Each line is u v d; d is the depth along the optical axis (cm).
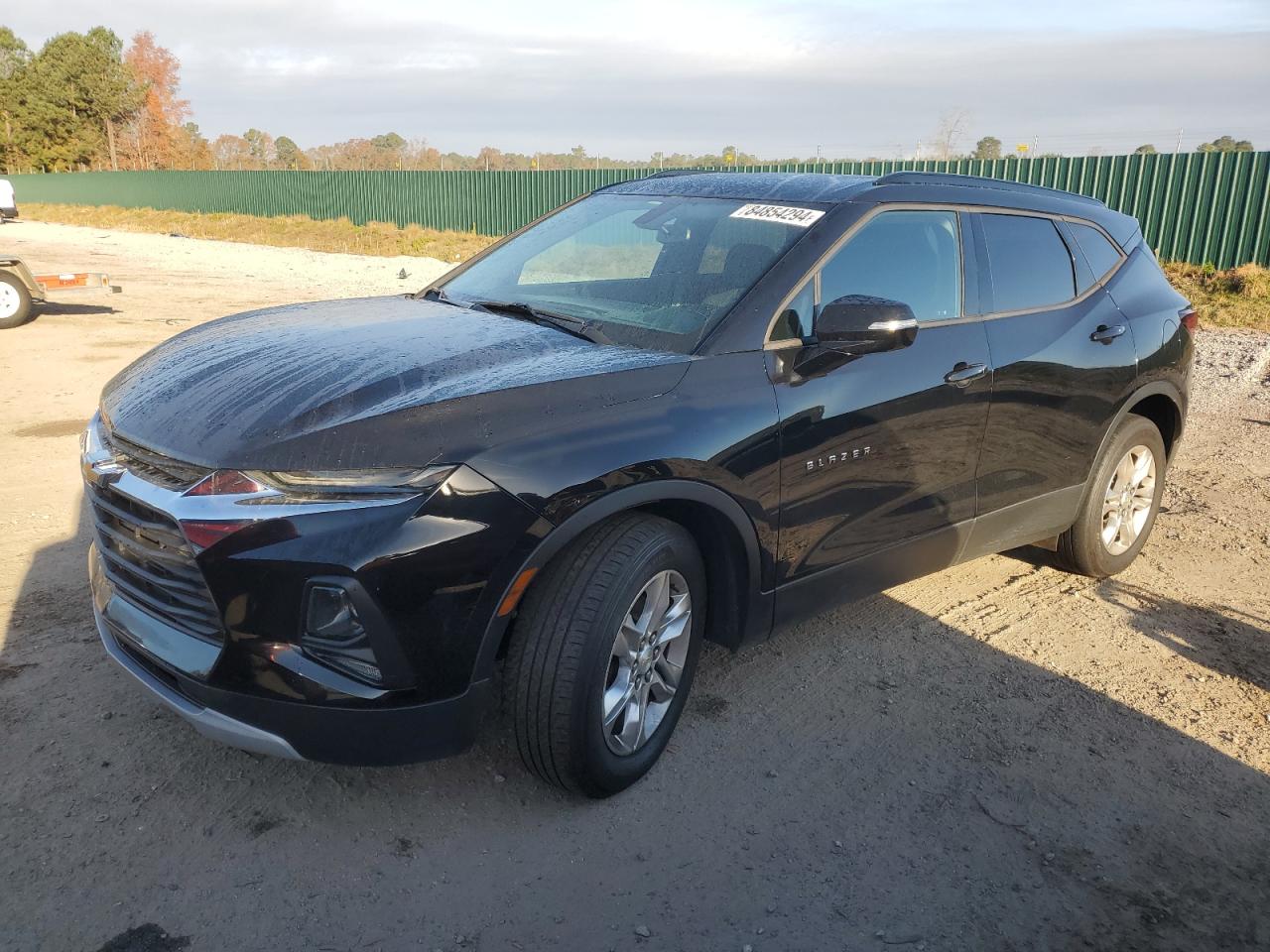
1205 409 875
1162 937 258
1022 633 429
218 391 274
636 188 429
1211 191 1786
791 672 385
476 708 263
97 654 364
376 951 238
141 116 8931
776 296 325
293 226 3472
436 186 3294
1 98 8138
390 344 306
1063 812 306
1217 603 468
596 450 269
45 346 1025
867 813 301
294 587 240
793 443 316
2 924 238
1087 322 435
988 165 2089
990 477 398
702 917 255
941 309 376
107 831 272
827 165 2388
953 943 251
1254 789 323
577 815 292
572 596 272
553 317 342
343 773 305
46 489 550
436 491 245
